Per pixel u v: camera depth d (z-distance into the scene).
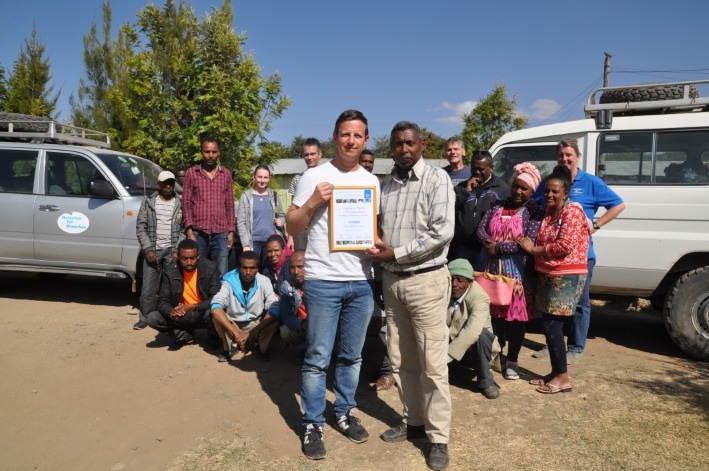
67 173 6.89
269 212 6.27
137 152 10.69
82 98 15.70
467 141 13.17
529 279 4.30
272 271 5.80
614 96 5.82
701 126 5.10
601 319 6.75
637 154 5.31
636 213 5.20
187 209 5.78
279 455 3.37
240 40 10.61
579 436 3.52
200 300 5.25
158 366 4.87
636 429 3.59
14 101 17.67
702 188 5.00
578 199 4.76
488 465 3.20
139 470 3.22
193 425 3.77
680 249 5.04
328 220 3.28
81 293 7.64
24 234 6.79
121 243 6.62
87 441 3.56
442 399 3.24
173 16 10.87
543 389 4.25
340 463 3.27
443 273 3.26
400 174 3.30
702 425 3.63
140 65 10.40
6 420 3.84
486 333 4.18
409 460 3.30
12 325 6.03
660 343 5.71
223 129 9.86
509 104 12.96
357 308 3.40
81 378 4.58
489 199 4.68
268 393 4.31
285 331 4.81
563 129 5.62
